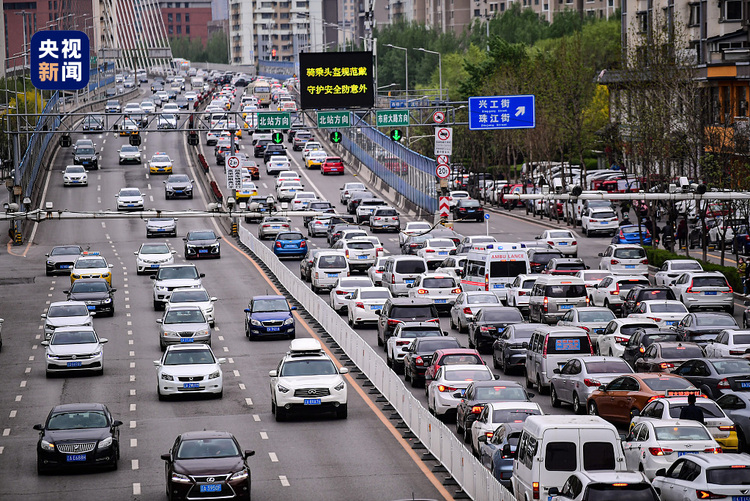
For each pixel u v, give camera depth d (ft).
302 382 263.29
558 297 369.91
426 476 209.05
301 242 573.74
